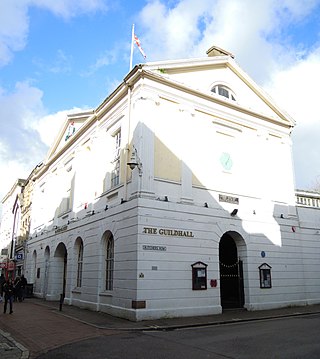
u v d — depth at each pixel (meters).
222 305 17.59
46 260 26.45
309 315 15.67
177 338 10.35
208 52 20.64
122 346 9.31
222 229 16.97
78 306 19.06
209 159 17.52
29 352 9.01
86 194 20.86
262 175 19.50
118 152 18.28
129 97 16.84
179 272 15.01
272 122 20.77
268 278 18.06
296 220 20.30
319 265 20.61
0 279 25.19
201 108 17.75
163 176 15.71
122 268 15.12
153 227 14.79
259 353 8.15
